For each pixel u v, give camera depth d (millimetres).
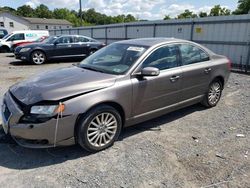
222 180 2971
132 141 3920
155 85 4043
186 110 5383
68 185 2859
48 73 4039
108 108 3520
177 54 4531
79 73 3859
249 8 46062
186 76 4570
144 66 3949
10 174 3059
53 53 13039
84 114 3311
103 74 3777
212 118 4941
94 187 2828
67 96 3215
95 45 14242
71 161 3348
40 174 3064
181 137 4082
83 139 3361
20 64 12898
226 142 3930
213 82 5402
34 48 12547
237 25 11031
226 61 5656
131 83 3727
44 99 3131
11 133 3252
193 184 2898
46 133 3125
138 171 3137
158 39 4633
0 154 3516
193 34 13227
